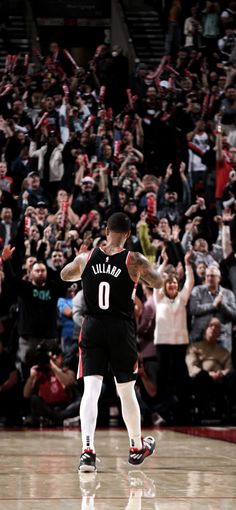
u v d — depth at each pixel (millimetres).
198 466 11195
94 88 32875
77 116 29062
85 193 24438
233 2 37344
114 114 33000
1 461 11711
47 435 16594
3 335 19734
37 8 42406
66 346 20062
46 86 31344
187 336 19859
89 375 10578
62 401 19547
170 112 29281
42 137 27062
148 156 28078
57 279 19609
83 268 10742
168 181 25375
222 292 20297
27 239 21625
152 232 23109
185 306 19906
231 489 9008
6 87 30359
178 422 19891
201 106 31047
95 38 42812
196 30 36094
